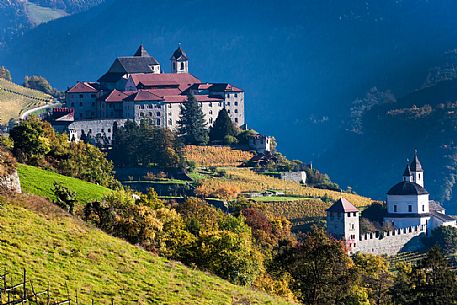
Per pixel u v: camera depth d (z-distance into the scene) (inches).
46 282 7632.9
